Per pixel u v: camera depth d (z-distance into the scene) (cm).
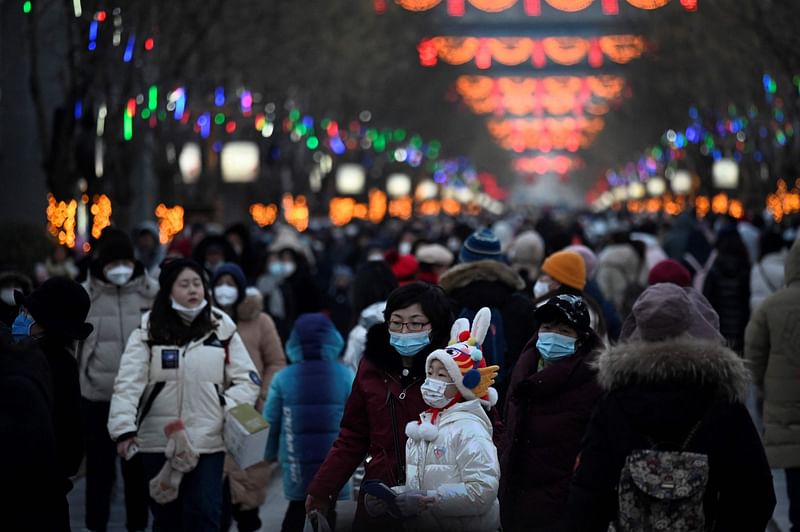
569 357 1245
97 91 4078
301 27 6500
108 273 1758
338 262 5056
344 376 1552
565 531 1009
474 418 1041
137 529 1741
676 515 960
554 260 1612
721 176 7519
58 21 4394
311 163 9025
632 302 2631
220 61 5875
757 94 6962
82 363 1758
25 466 965
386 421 1121
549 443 1227
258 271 2716
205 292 1440
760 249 2678
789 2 5094
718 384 965
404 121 12438
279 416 1555
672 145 12069
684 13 7475
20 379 978
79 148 3872
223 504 1691
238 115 6675
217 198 6706
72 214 4109
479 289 1529
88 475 1747
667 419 968
